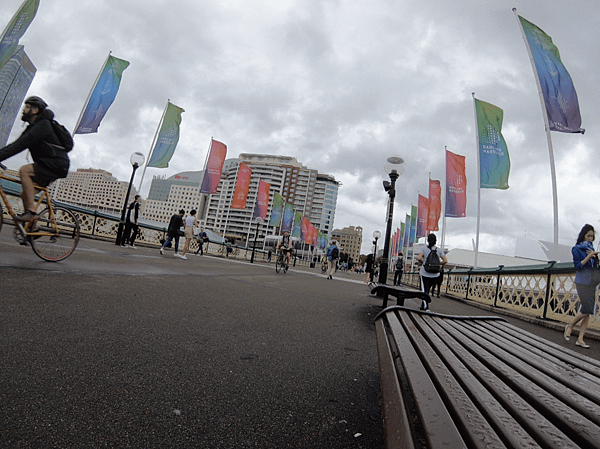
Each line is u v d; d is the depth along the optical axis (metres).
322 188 182.62
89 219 16.45
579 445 0.90
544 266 8.27
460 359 1.73
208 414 1.69
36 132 4.45
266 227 164.25
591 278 5.61
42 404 1.55
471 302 12.22
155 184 186.00
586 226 5.79
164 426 1.52
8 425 1.36
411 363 1.56
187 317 3.59
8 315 2.69
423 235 26.19
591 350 5.34
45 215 5.21
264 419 1.71
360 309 6.21
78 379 1.85
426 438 0.89
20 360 1.96
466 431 0.92
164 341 2.71
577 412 1.09
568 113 11.19
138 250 13.41
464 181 18.05
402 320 2.67
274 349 2.95
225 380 2.14
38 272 4.45
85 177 110.12
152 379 1.99
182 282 6.04
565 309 7.57
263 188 26.11
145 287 4.87
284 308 5.06
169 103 20.34
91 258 6.88
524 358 1.89
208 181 23.64
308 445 1.52
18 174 4.68
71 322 2.79
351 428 1.73
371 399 2.13
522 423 0.99
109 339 2.55
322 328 4.07
